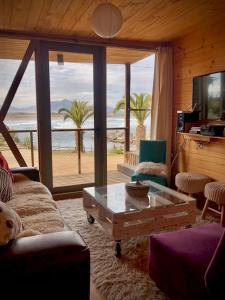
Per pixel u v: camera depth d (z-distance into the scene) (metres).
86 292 1.25
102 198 2.67
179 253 1.58
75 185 4.23
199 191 3.29
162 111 4.34
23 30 3.61
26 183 2.74
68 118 4.11
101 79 4.17
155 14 3.12
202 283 1.37
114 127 5.96
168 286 1.68
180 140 4.21
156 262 1.79
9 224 1.20
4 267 1.10
